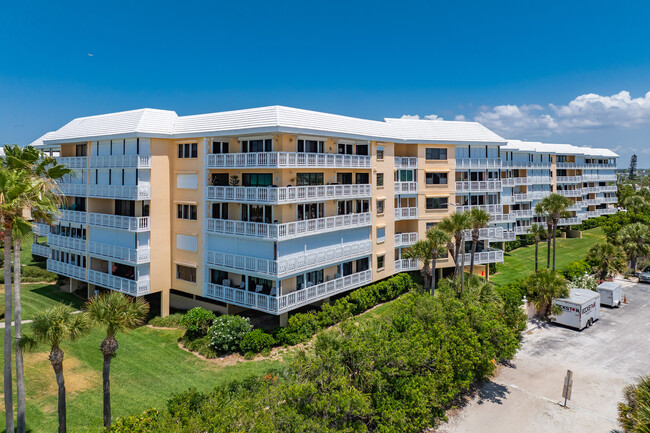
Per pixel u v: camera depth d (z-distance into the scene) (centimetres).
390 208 3809
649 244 4862
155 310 3325
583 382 2381
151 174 3131
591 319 3322
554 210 4166
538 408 2119
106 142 3356
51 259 3878
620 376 2453
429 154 4112
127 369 2373
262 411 1484
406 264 4016
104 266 3522
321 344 1886
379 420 1769
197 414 1545
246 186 3023
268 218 2897
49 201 1692
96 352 2572
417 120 4272
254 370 2361
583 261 4584
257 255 2866
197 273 3139
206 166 3048
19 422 1642
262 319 3070
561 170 7162
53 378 2238
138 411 1969
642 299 4003
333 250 3144
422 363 1894
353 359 1812
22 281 3984
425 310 2275
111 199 3409
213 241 3081
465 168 4272
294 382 1694
